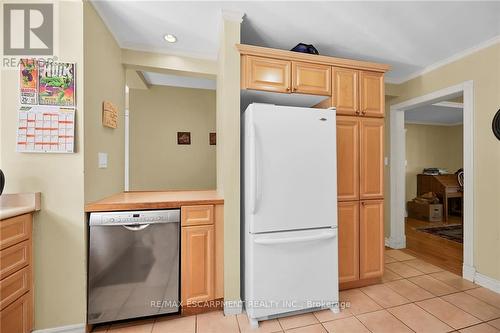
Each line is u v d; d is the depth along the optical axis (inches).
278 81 74.7
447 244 131.9
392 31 77.7
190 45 88.3
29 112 56.7
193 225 68.1
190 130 135.1
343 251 81.6
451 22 72.6
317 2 63.9
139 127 129.3
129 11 67.9
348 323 65.0
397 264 104.5
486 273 83.7
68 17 58.6
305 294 67.7
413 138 218.4
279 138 65.9
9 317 50.1
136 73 108.4
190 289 67.8
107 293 61.9
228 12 67.8
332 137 70.7
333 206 70.3
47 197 57.8
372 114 85.0
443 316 67.6
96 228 61.0
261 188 64.3
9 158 56.1
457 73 93.2
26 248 54.7
